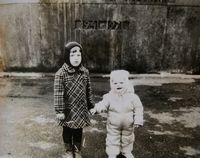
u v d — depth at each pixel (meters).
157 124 5.11
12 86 6.74
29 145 4.38
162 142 4.53
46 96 6.22
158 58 7.45
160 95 6.40
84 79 3.70
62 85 3.61
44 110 5.57
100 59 7.37
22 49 7.30
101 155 4.13
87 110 3.79
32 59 7.37
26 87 6.70
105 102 3.66
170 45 7.36
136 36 7.23
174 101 6.12
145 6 7.02
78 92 3.64
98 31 7.15
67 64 3.63
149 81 7.21
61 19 7.04
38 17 7.02
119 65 7.44
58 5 6.92
